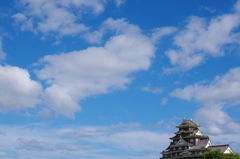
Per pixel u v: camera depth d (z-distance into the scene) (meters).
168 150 199.88
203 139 194.88
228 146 178.62
